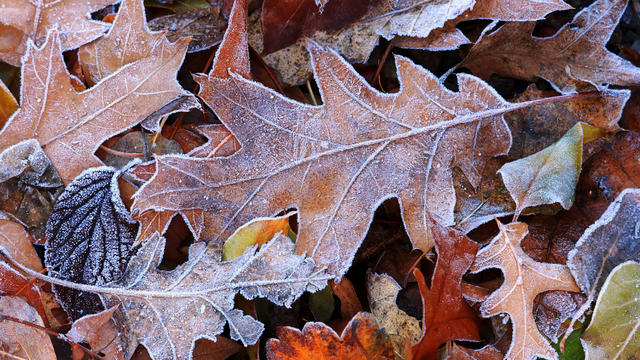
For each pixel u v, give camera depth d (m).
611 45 0.65
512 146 0.62
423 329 0.60
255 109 0.61
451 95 0.61
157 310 0.60
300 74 0.63
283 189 0.61
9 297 0.60
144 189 0.60
